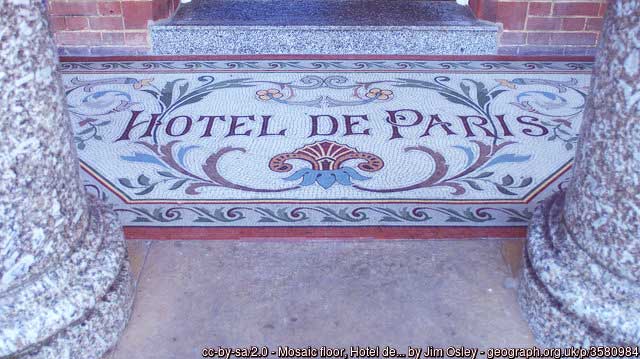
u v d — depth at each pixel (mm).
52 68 1806
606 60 1848
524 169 3232
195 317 2229
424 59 4730
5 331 1768
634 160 1767
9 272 1774
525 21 4738
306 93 4082
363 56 4785
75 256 1967
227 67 4520
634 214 1803
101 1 4562
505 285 2396
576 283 1979
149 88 4141
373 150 3398
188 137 3518
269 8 5242
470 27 4758
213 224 2766
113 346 2096
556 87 4227
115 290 2100
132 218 2803
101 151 3365
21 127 1701
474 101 3996
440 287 2383
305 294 2342
